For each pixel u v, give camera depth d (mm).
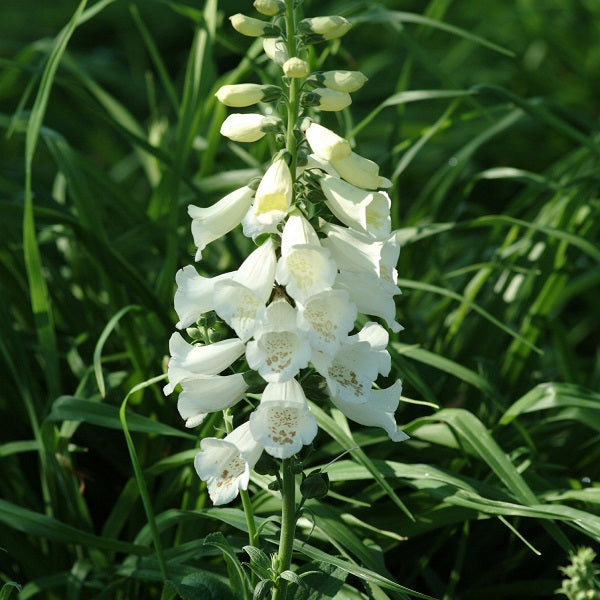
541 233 4117
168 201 4332
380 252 2113
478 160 7422
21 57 5109
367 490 3227
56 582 3070
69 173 3654
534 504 2791
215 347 2195
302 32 2129
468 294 3982
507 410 3305
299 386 2111
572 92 7535
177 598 2844
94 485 3629
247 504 2533
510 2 8562
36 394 3531
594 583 2602
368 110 7746
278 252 2170
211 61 3904
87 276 4277
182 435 2979
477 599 3312
